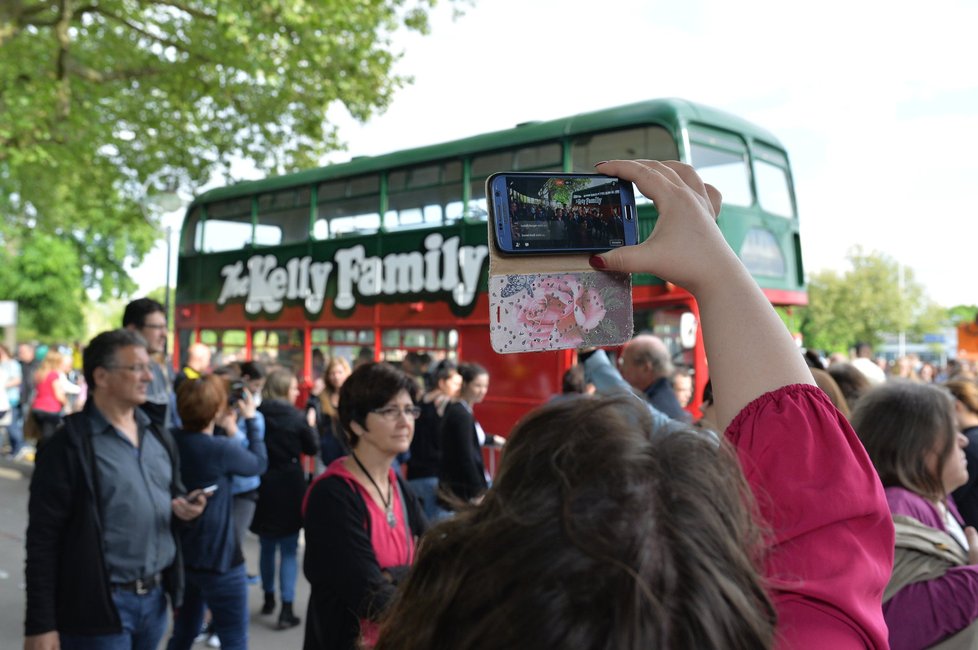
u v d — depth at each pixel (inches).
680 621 24.7
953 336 2039.9
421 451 277.4
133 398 132.1
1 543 339.6
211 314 556.1
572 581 24.5
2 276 2023.9
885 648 34.1
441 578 27.9
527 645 24.3
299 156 595.5
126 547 129.7
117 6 560.7
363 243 449.1
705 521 26.5
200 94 566.9
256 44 458.3
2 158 553.3
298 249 490.0
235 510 235.0
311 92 528.7
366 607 102.6
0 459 604.1
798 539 35.4
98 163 632.4
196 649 222.7
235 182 574.2
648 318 350.0
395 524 113.0
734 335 39.8
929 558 88.5
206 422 176.1
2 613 255.1
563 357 368.2
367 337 443.8
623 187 44.2
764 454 37.6
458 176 405.7
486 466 387.9
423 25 527.5
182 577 139.6
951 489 103.0
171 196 538.3
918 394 101.1
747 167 368.2
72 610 124.2
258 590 280.7
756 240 366.3
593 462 26.8
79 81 581.3
